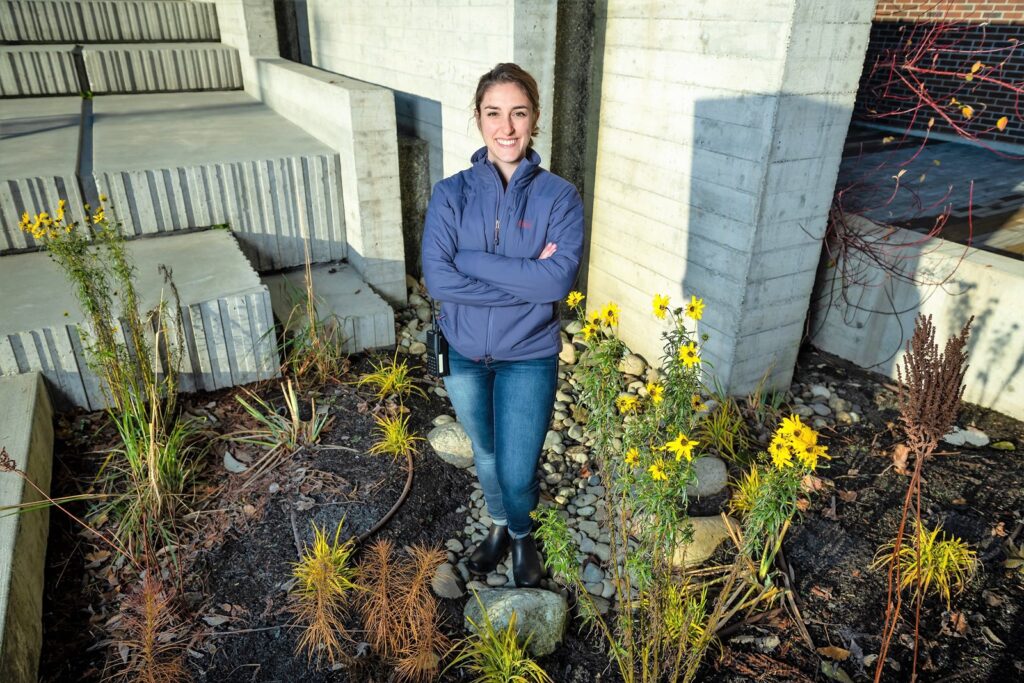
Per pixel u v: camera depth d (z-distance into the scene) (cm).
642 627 210
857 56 300
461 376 229
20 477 249
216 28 758
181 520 278
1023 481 306
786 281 342
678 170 352
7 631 198
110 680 218
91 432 321
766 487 181
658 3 338
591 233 434
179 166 411
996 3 604
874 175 520
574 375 388
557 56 380
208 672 223
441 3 421
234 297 344
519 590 244
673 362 201
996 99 614
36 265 380
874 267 380
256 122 555
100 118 561
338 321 391
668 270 376
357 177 423
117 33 716
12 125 512
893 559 212
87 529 271
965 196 464
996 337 340
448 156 461
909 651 231
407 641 229
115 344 306
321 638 233
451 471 314
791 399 375
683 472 183
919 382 193
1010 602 249
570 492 306
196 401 350
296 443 324
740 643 234
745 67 299
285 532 276
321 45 668
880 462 323
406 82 501
